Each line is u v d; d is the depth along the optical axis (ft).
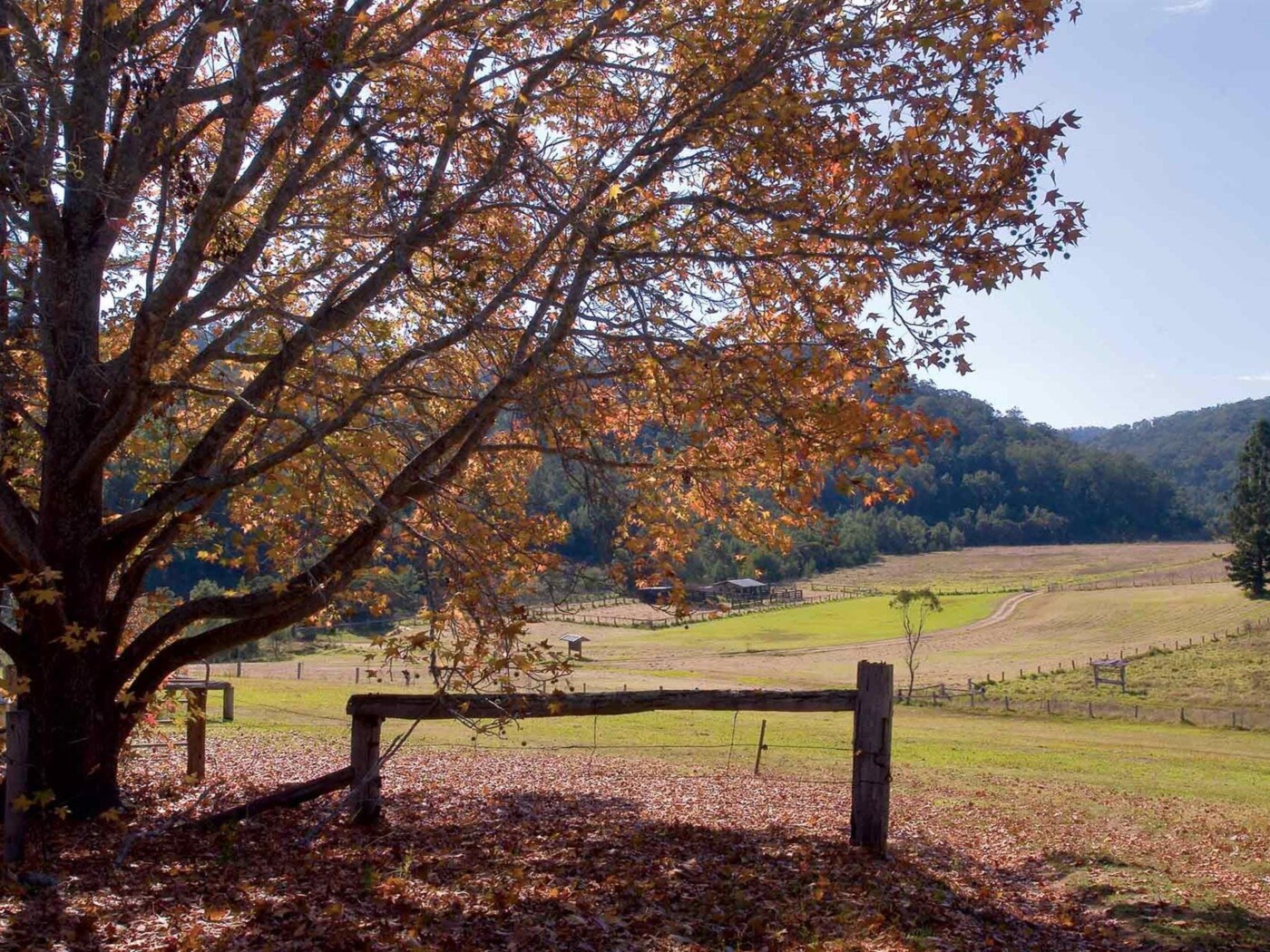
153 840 31.01
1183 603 281.54
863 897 27.43
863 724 32.30
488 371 35.01
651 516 30.27
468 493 32.35
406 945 21.20
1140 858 36.50
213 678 126.62
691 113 32.30
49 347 31.53
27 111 31.50
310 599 32.89
